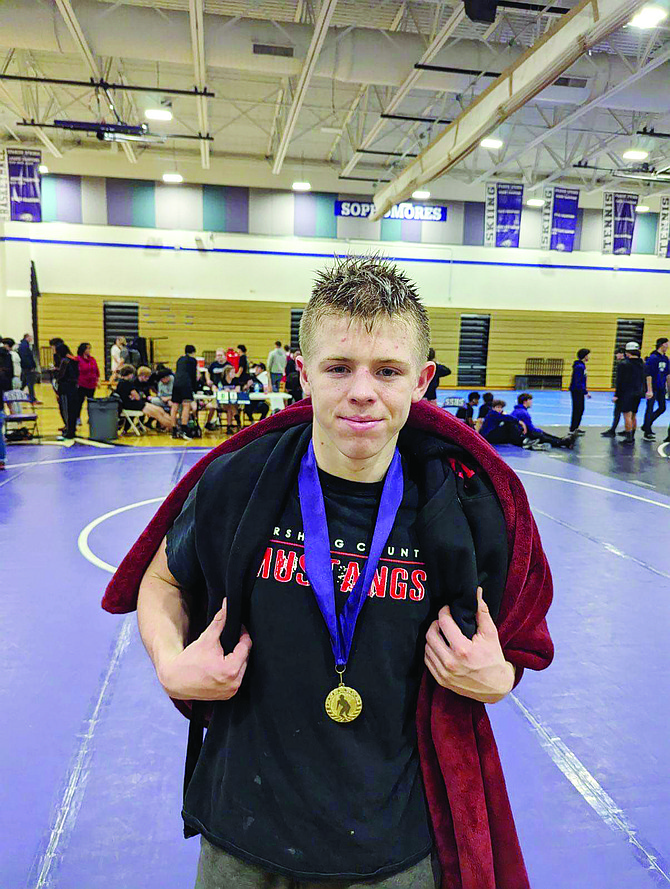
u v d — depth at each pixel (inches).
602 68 427.2
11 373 430.3
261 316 848.9
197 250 824.3
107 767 111.1
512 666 45.7
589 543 240.5
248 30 391.5
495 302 903.7
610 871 91.7
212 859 44.8
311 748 41.3
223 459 46.1
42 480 326.0
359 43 406.9
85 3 374.0
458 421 45.0
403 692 42.0
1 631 160.6
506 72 363.3
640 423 600.4
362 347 37.7
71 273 802.8
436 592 41.9
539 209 895.1
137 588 50.4
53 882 88.0
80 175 786.2
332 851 40.8
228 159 788.6
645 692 138.7
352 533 43.1
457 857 43.4
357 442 39.0
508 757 115.8
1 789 105.0
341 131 637.3
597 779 110.5
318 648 41.3
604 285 930.7
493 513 43.1
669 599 189.6
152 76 552.1
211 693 40.0
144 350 797.9
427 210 855.7
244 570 41.8
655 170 690.2
